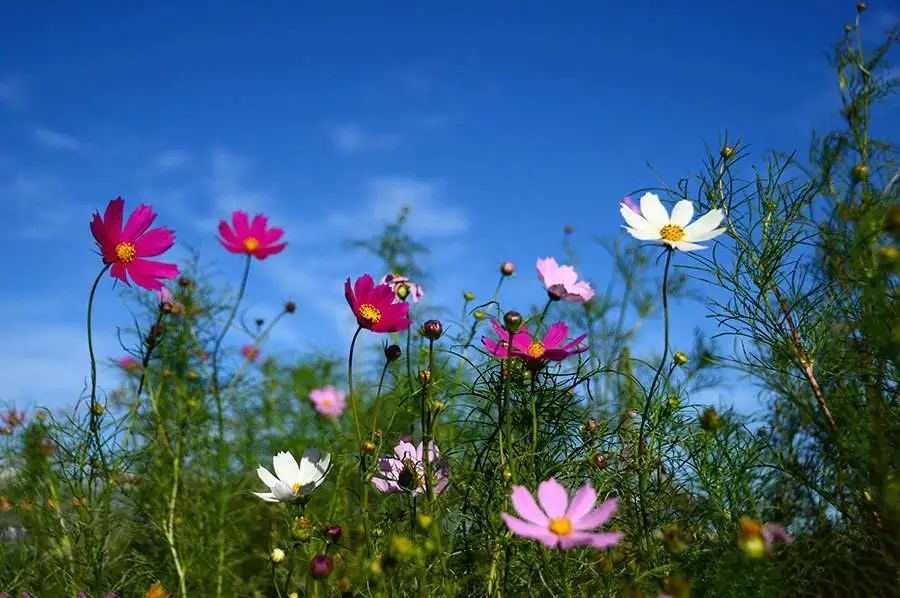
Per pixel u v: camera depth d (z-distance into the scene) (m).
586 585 0.82
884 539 0.77
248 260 1.00
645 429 0.88
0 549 1.00
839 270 0.88
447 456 0.87
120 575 0.97
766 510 0.89
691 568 0.81
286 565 0.94
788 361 0.87
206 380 1.09
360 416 1.17
